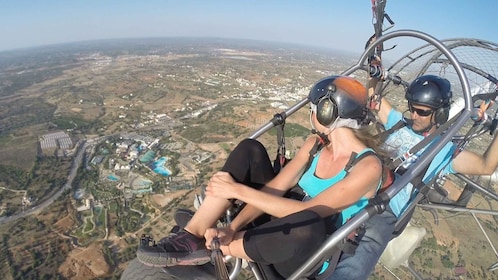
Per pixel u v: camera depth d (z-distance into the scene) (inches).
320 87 98.0
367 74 148.4
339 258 95.2
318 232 83.4
